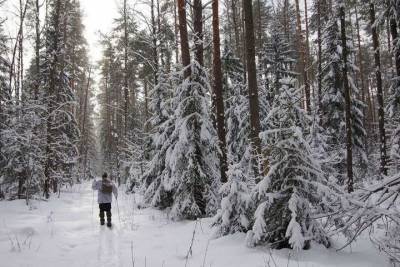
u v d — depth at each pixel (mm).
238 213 8117
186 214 11828
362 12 23500
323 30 23125
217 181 12141
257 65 25312
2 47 19312
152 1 21203
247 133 18344
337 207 6934
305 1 25453
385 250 5965
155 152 15102
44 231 9789
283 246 7270
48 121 19422
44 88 23438
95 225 11219
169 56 22219
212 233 8992
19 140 16266
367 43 37906
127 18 28359
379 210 5648
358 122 23219
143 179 16781
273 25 27062
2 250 7617
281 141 7254
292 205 6812
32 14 22391
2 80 18875
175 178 11906
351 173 17719
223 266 6574
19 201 15500
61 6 22797
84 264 6965
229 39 25688
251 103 10367
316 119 18828
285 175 7363
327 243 7270
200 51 12961
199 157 12000
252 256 6824
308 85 21453
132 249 8094
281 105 7551
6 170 16406
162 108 15766
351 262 6488
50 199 18266
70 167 26625
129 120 34469
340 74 23000
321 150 18547
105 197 11133
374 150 28547
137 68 30625
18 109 16781
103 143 46219
